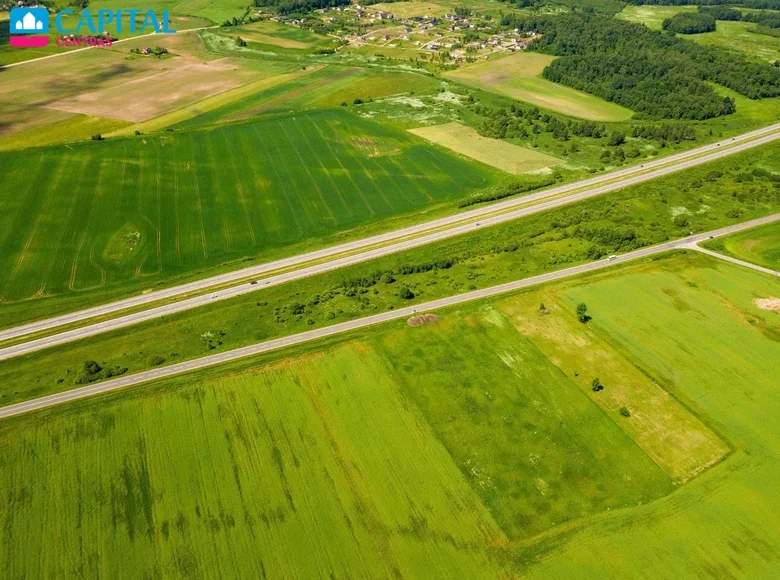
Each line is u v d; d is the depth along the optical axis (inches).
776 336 4042.8
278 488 2994.6
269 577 2613.2
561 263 4975.4
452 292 4618.6
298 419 3383.4
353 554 2706.7
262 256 5172.2
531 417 3420.3
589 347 3954.2
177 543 2746.1
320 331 4175.7
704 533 2783.0
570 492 2992.1
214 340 4109.3
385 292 4660.4
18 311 4443.9
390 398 3533.5
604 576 2605.8
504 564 2662.4
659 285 4591.5
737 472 3090.6
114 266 4970.5
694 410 3469.5
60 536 2778.1
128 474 3063.5
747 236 5393.7
